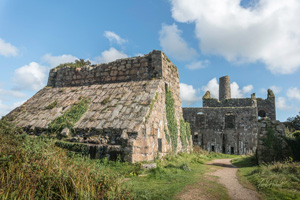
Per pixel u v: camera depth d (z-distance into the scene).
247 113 29.86
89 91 15.42
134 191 5.72
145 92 12.93
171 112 14.68
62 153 8.12
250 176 8.88
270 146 13.20
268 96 37.47
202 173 9.67
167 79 15.08
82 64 19.98
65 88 17.14
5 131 8.94
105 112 12.29
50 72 19.11
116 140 10.43
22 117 14.66
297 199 5.58
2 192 4.05
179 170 9.66
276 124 13.54
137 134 9.99
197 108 32.75
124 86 14.51
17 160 5.63
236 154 29.09
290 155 12.79
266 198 5.96
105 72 16.25
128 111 11.66
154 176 8.02
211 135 31.19
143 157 10.09
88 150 10.18
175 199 5.56
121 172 8.26
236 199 5.95
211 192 6.38
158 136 12.05
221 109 31.47
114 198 4.93
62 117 12.95
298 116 31.73
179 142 15.84
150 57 14.91
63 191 4.59
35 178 4.80
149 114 11.28
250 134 29.05
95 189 5.08
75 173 5.45
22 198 4.16
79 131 11.71
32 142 8.13
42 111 14.68
